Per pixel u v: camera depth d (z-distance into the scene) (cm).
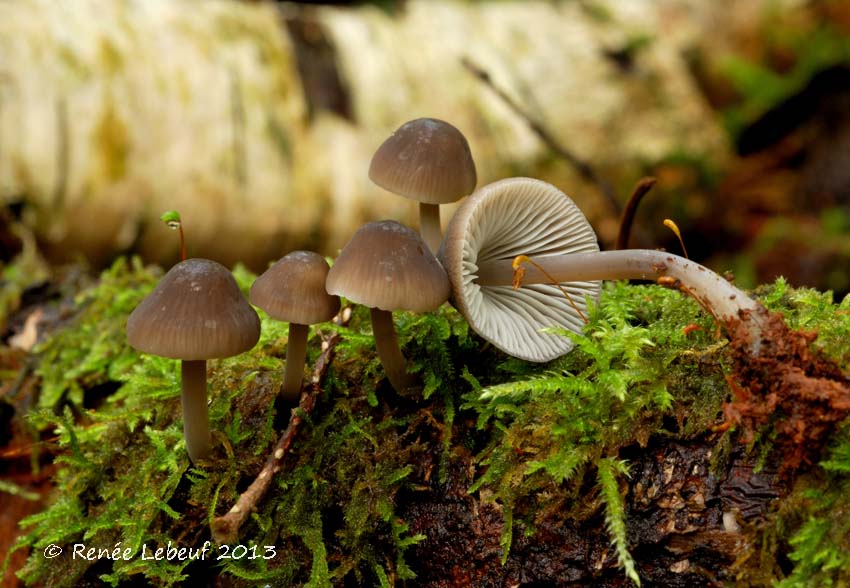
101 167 51
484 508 27
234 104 55
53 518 30
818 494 25
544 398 28
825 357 26
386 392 29
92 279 38
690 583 26
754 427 26
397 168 28
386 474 28
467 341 30
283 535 28
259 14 59
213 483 28
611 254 28
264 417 29
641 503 27
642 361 28
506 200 28
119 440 30
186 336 26
